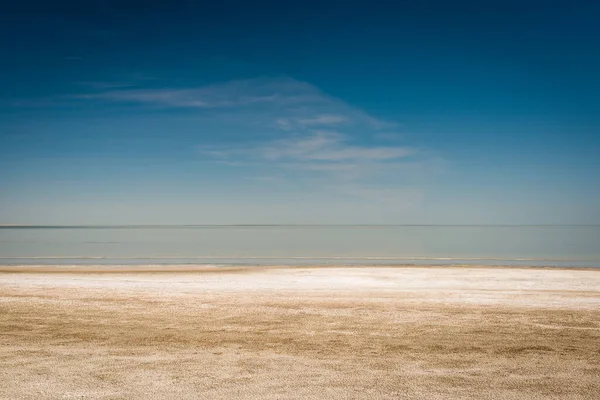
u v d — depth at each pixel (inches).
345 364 314.5
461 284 716.7
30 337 382.9
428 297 573.3
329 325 426.3
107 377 287.3
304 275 837.8
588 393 266.7
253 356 331.9
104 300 545.6
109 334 393.4
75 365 310.3
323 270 921.5
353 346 358.9
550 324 430.0
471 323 434.3
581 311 485.7
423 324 430.0
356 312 480.7
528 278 777.6
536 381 284.4
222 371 298.8
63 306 509.7
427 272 869.8
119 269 991.6
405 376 291.3
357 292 613.9
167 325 425.7
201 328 414.9
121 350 345.4
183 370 300.7
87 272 917.8
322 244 1972.2
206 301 540.1
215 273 887.1
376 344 364.8
